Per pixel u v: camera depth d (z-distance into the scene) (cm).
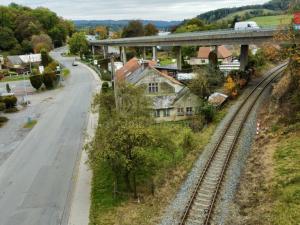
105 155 2284
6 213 2477
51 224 2280
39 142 4047
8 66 10969
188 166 2858
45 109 5728
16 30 16250
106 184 2723
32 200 2644
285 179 2323
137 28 16250
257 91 5294
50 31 18888
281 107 3731
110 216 2250
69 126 4634
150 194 2472
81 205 2475
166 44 8938
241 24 9488
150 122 2798
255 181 2462
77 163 3312
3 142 4134
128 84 3872
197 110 4575
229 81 5191
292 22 3616
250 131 3562
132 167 2350
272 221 1934
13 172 3212
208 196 2347
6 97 5819
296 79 3788
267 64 7912
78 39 13888
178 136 3572
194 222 2066
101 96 4028
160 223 2094
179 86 4622
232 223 2019
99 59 12606
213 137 3484
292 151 2738
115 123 2473
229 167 2773
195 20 15688
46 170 3203
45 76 7431
